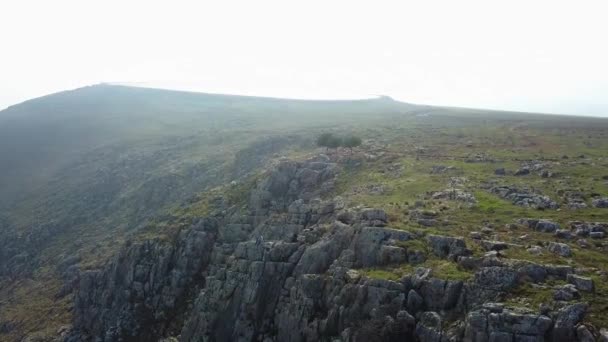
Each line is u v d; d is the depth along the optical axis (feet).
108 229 455.63
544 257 148.15
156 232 300.81
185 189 477.36
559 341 117.50
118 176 573.74
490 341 122.83
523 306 126.82
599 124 530.68
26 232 480.64
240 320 208.03
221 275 229.66
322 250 195.21
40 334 290.97
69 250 429.38
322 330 167.43
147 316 263.08
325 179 289.12
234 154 535.60
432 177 261.44
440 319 137.90
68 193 559.79
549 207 199.72
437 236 167.02
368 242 178.29
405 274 155.43
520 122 565.53
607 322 115.65
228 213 290.35
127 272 283.18
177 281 266.57
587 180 239.30
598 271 137.39
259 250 221.87
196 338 219.20
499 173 266.16
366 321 152.25
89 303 295.07
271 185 291.99
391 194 235.40
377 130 519.19
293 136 526.57
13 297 373.81
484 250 157.69
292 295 189.57
